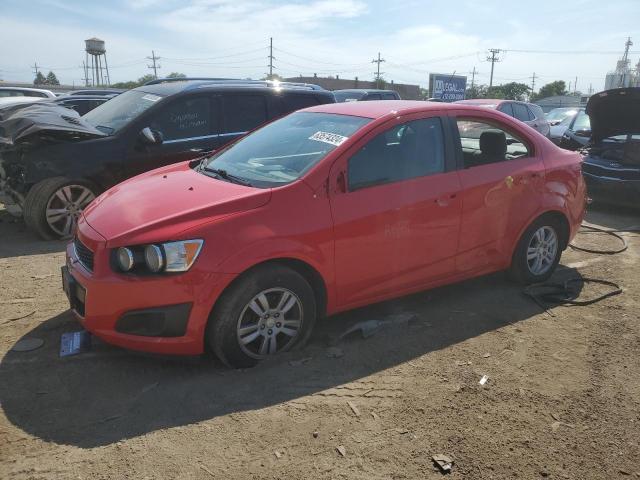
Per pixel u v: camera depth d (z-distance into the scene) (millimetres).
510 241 4766
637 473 2707
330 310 3846
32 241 6254
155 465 2650
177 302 3232
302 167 3799
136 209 3570
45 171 6062
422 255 4180
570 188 5109
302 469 2656
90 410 3070
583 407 3232
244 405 3152
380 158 3977
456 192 4273
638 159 8141
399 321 4242
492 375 3553
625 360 3793
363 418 3062
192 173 4309
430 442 2879
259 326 3504
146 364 3555
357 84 64688
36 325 4066
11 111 7434
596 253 6219
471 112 4578
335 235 3682
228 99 7000
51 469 2600
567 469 2719
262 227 3426
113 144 6340
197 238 3256
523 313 4520
